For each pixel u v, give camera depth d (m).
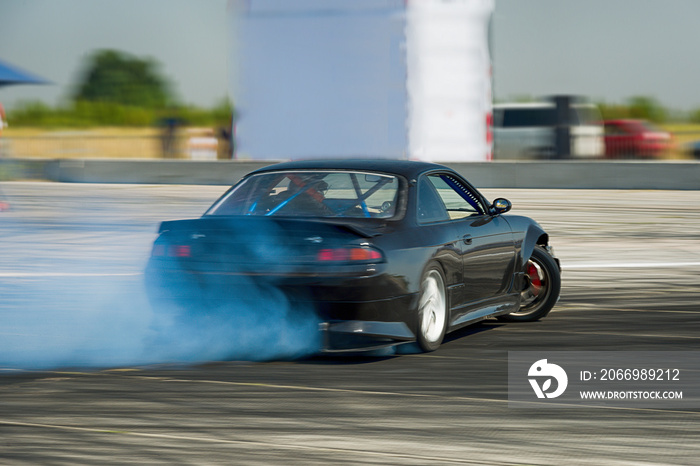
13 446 8.59
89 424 9.30
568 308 16.11
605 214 32.28
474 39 35.12
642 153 54.50
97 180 48.59
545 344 13.16
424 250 12.14
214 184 46.50
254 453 8.39
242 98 35.50
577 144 54.31
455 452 8.43
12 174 50.66
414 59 34.50
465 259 13.08
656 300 16.88
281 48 34.75
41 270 20.48
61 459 8.23
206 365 11.86
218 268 11.76
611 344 13.16
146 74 183.62
